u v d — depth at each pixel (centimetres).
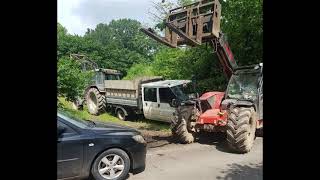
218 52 878
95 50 4066
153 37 792
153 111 1195
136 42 4659
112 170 569
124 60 4297
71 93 1132
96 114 1577
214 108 898
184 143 885
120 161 577
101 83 1603
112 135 571
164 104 1147
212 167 655
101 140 558
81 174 543
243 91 878
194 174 609
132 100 1365
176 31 745
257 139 894
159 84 1161
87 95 1619
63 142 526
